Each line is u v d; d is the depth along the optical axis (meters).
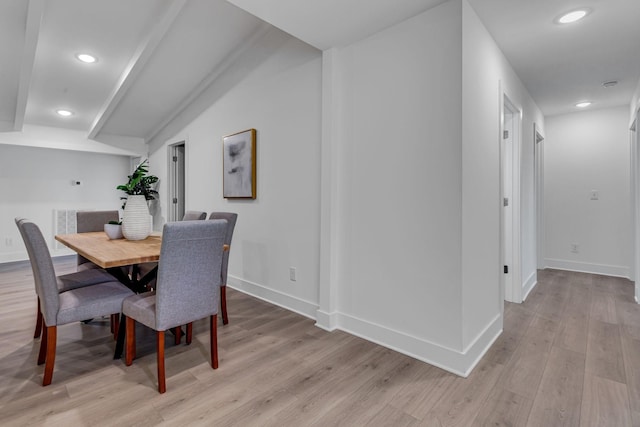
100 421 1.51
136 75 3.55
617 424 1.51
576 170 4.60
